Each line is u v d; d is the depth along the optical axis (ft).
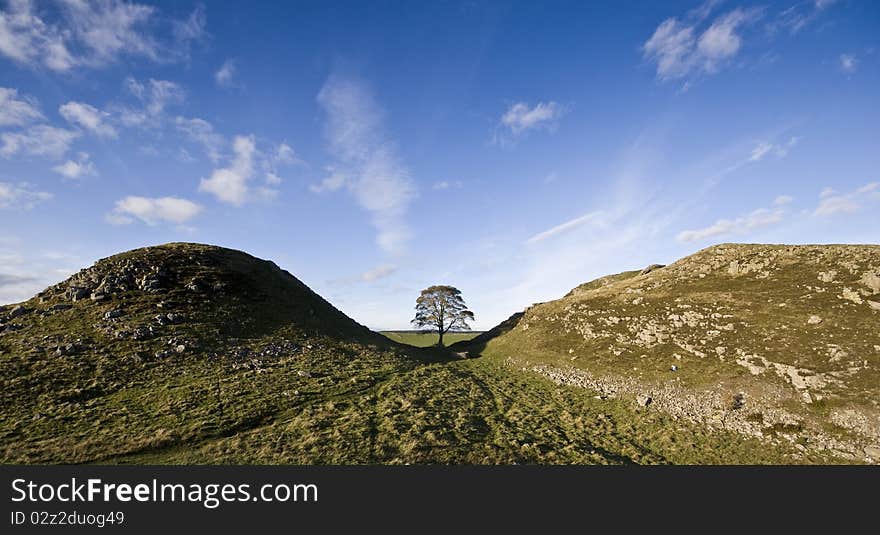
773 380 129.29
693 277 220.84
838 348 130.93
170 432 87.25
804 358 132.98
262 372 130.93
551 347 204.85
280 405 107.76
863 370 119.96
